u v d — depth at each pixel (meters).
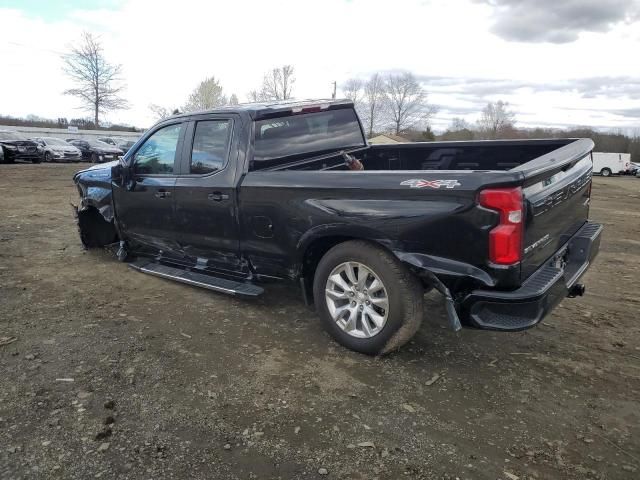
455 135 68.38
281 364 3.57
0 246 6.71
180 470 2.49
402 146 5.48
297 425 2.87
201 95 59.53
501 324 3.04
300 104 4.64
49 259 6.14
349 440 2.74
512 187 2.89
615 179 41.09
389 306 3.44
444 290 3.15
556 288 3.21
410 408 3.05
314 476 2.47
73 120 74.00
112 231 6.66
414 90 68.00
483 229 2.96
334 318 3.77
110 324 4.21
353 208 3.45
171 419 2.91
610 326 4.31
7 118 71.81
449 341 3.97
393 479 2.45
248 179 4.10
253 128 4.21
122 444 2.68
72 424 2.84
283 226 3.91
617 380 3.40
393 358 3.67
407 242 3.25
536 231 3.15
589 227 4.26
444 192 3.06
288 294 5.00
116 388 3.22
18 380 3.29
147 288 5.14
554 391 3.26
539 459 2.61
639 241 8.21
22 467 2.49
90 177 5.95
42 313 4.41
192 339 3.96
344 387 3.28
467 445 2.71
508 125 73.50
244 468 2.52
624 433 2.83
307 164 4.65
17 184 14.98
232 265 4.54
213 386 3.27
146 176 5.06
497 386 3.31
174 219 4.80
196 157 4.57
